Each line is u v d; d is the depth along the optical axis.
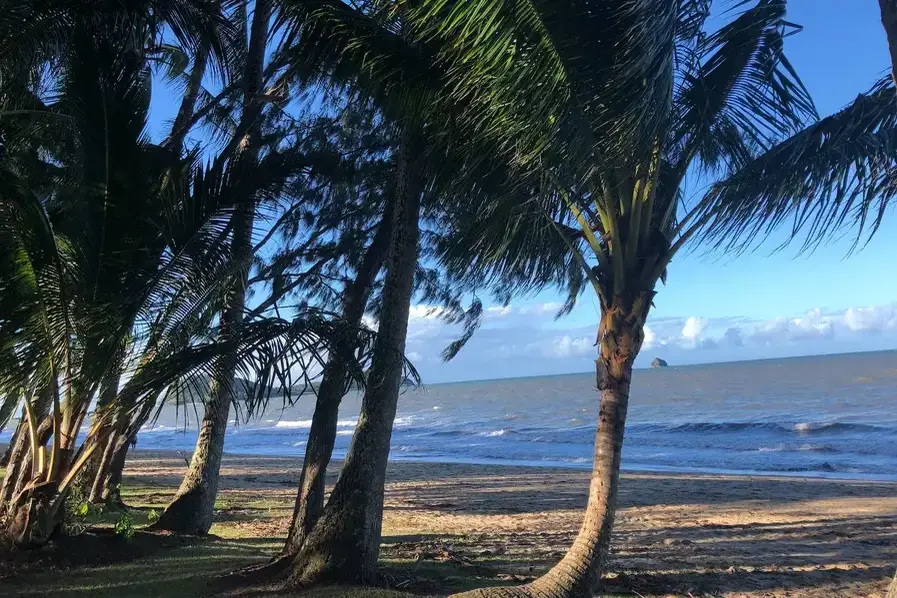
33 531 5.23
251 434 42.78
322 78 5.53
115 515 8.18
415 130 4.79
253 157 6.69
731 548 7.36
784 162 4.26
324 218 7.75
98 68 4.96
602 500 4.31
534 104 3.22
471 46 3.29
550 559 6.56
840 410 33.47
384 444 5.01
